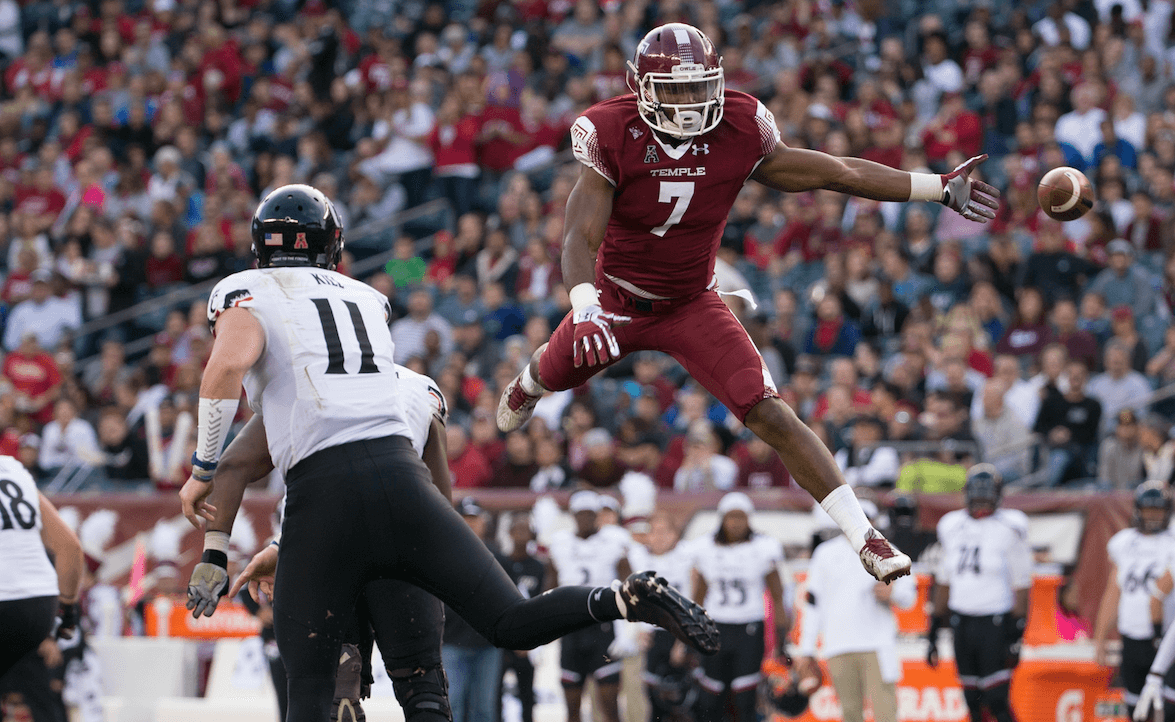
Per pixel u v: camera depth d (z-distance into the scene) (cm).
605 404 4294
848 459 3838
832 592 3086
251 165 6156
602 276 1650
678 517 3603
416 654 1556
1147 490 3127
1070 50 5569
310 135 5962
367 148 5784
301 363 1440
